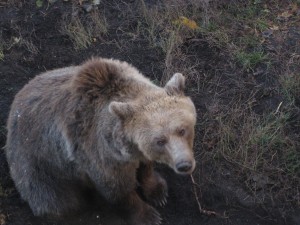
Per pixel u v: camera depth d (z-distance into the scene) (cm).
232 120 1030
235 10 1209
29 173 927
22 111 920
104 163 843
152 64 1134
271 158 988
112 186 872
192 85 1096
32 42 1191
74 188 945
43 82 923
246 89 1077
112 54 1157
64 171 909
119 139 798
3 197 984
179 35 1156
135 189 955
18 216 961
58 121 869
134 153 812
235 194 956
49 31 1209
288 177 969
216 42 1146
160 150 764
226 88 1084
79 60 1153
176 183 982
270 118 1030
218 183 968
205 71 1116
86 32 1192
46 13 1235
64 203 943
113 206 937
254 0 1223
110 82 839
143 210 930
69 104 857
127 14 1224
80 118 848
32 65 1156
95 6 1241
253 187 962
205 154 1000
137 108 782
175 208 959
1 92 1108
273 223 928
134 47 1165
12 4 1248
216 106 1055
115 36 1191
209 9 1198
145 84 833
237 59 1120
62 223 956
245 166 977
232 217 935
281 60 1112
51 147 889
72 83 859
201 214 943
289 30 1168
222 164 989
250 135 995
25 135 914
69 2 1246
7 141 956
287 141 1001
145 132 762
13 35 1203
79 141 855
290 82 1065
